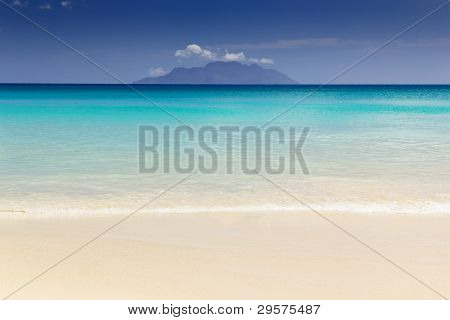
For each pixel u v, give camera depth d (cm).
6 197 735
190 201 720
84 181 839
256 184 824
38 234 567
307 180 851
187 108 2633
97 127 1616
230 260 492
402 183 825
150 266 474
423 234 577
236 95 4622
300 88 7694
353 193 763
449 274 463
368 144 1249
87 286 428
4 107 2428
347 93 4547
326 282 445
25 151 1125
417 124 1716
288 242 546
